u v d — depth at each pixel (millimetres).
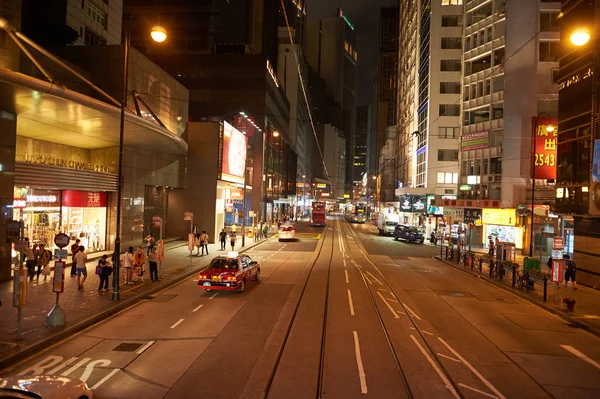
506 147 44688
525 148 44156
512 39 45219
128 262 19875
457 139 58062
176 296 18266
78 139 26062
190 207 43188
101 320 14250
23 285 11492
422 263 32844
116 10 44219
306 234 59562
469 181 50531
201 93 69125
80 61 31656
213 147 43219
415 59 71625
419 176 65500
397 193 73688
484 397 8867
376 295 19203
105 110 19641
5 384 7059
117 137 26625
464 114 52438
